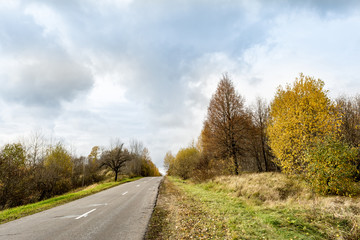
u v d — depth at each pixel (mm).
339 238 4633
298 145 12789
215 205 8891
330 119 11914
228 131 19531
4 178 19344
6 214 9469
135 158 57844
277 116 14945
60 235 5270
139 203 10312
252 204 8719
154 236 5227
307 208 6715
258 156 27406
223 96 20562
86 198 13547
